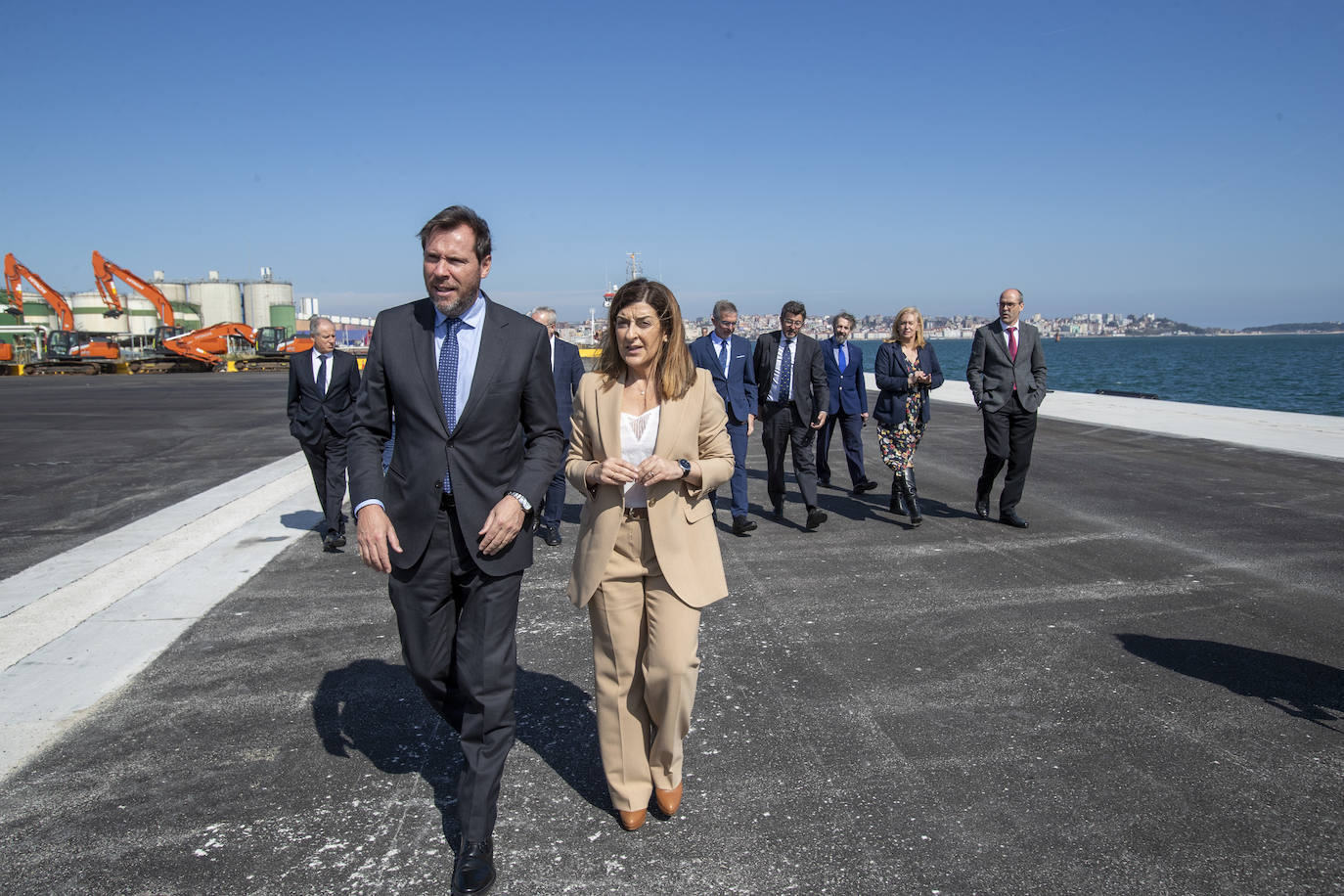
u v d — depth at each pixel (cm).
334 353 640
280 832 277
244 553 643
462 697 286
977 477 973
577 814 290
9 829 279
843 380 894
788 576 576
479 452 264
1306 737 339
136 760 325
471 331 273
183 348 4909
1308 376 6097
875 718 358
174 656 431
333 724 356
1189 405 1675
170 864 260
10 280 5184
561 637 462
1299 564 588
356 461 269
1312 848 265
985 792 299
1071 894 243
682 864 260
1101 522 727
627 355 279
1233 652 428
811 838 272
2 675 405
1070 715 359
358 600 527
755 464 1159
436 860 262
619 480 265
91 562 611
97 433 1536
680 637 276
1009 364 707
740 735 344
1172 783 304
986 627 469
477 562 259
